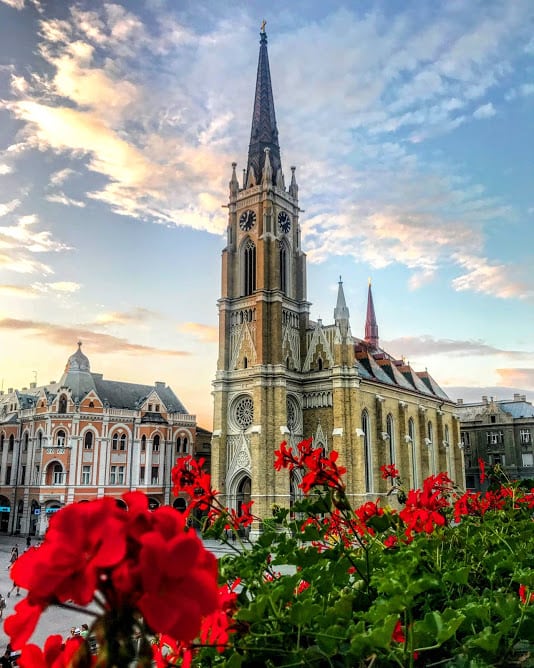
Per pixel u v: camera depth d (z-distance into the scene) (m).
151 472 86.62
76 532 3.14
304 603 5.13
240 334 81.62
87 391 83.88
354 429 75.31
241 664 5.37
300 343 83.75
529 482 16.69
